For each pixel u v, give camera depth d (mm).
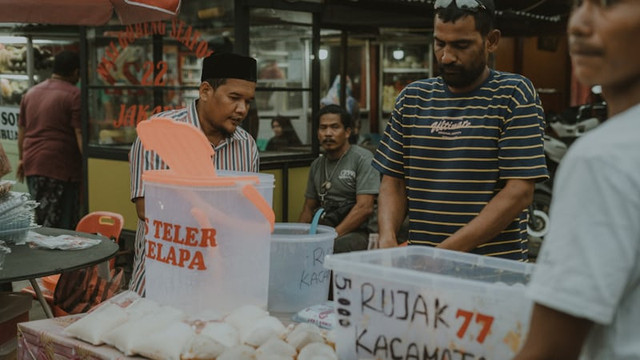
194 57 5715
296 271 2137
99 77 6285
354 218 4395
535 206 7207
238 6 5336
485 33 2178
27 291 3824
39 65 7691
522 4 7430
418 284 1390
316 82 5902
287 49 5703
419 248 1723
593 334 1076
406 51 8734
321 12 5832
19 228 3260
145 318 1840
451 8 2135
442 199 2293
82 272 2836
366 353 1476
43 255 3088
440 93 2326
